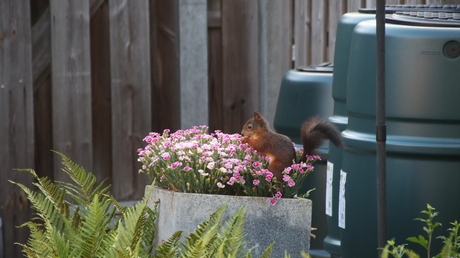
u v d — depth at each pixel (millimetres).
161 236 6484
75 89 10195
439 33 6246
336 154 8102
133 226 5676
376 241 6645
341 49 8180
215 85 11531
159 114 11141
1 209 9758
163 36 11062
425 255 6336
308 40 11852
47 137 10258
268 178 6176
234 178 6227
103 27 10547
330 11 11555
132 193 10742
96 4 10422
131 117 10672
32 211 9977
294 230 6277
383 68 5520
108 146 10688
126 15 10539
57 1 10016
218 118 11594
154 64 11039
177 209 6242
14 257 9883
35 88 10117
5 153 9758
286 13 11797
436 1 8312
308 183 8945
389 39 6422
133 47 10617
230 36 11516
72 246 6012
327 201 8328
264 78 11758
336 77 8289
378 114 5562
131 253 5016
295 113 9195
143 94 10734
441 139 6281
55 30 10023
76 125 10227
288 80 9367
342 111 8297
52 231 5801
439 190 6270
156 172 6742
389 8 7672
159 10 11000
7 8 9688
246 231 6234
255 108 11766
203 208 6219
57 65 10055
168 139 6961
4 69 9711
